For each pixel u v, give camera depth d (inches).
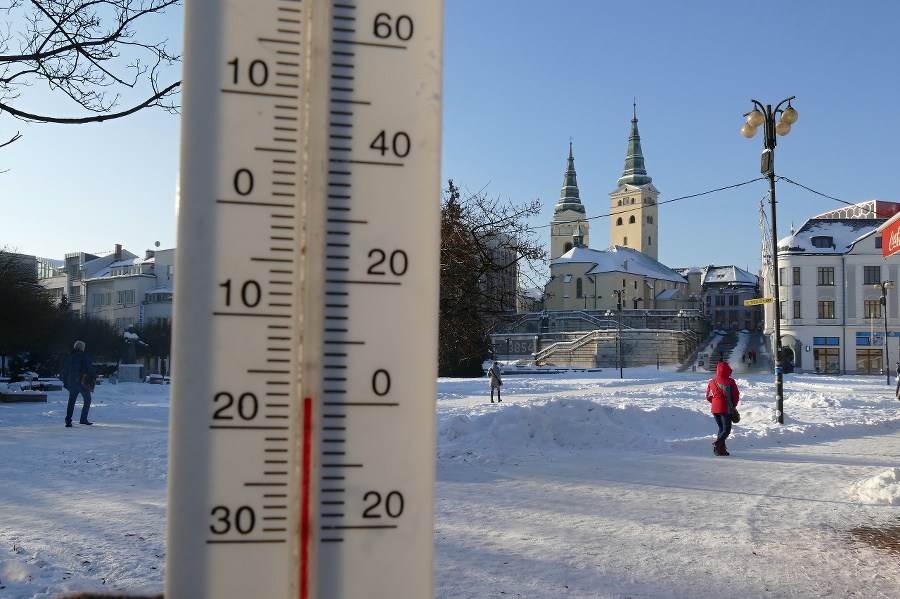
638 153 5344.5
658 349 2933.1
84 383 634.2
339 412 55.9
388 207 57.7
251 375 54.8
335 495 55.4
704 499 347.3
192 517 53.6
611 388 1381.6
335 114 56.8
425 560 56.8
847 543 261.9
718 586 209.6
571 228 5054.1
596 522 292.5
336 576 55.1
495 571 218.7
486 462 463.2
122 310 3363.7
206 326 54.2
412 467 57.1
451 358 1713.8
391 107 58.0
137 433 569.9
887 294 2468.0
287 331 55.4
